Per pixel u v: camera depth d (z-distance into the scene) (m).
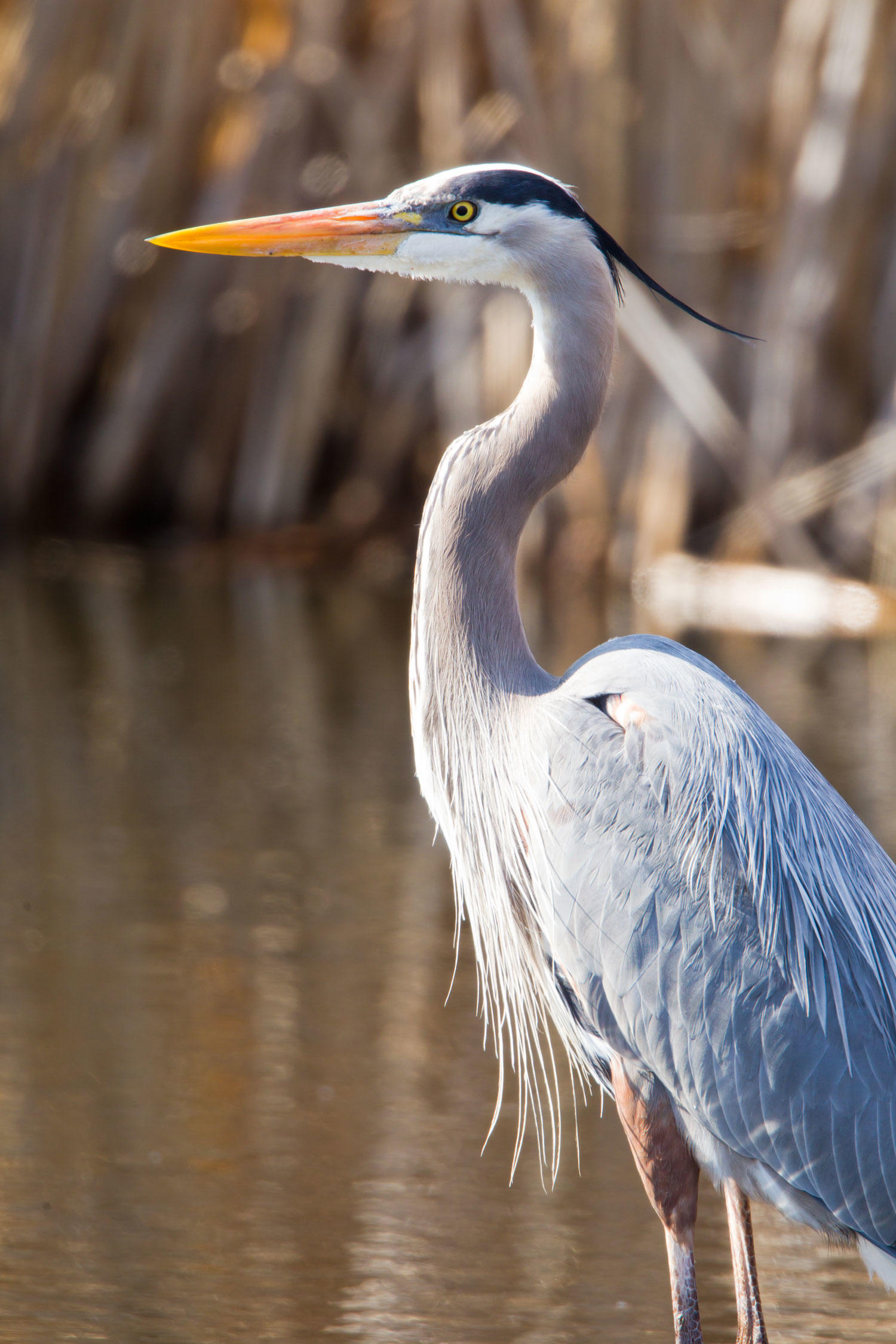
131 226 21.03
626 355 20.00
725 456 19.44
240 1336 6.06
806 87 19.42
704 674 6.41
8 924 10.08
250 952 9.74
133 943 9.83
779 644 17.36
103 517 21.95
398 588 20.06
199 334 21.30
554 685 6.63
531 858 6.35
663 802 6.04
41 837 11.65
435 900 10.69
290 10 20.36
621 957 6.02
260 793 12.73
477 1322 6.23
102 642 17.11
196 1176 7.26
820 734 13.64
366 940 9.97
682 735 6.11
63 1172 7.26
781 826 6.10
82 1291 6.36
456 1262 6.65
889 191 19.70
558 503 20.22
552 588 19.84
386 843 11.75
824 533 19.67
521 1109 7.52
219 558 21.05
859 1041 5.92
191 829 11.91
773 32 19.69
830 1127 5.86
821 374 19.73
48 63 20.58
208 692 15.50
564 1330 6.20
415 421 21.22
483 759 6.56
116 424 21.53
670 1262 6.16
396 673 16.31
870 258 19.80
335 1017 8.90
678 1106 6.11
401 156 20.81
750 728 6.28
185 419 21.86
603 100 19.42
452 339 20.44
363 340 21.55
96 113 20.72
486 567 6.56
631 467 19.92
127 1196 7.07
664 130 19.53
